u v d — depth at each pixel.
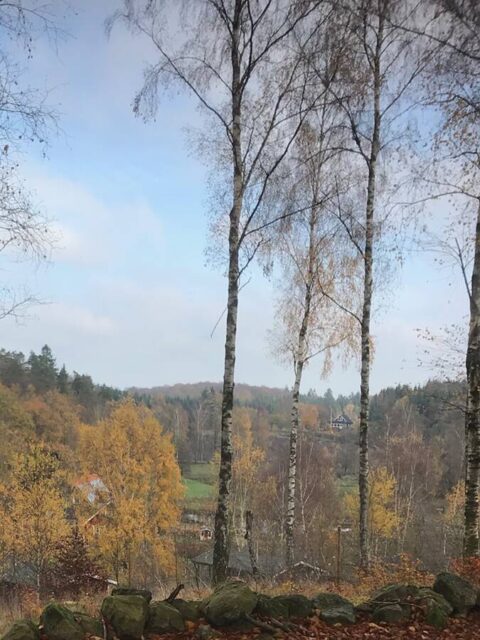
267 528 31.23
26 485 22.14
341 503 40.94
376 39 11.44
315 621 5.31
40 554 21.03
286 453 47.78
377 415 56.25
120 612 4.86
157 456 30.56
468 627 5.39
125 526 25.25
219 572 8.48
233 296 9.23
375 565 11.12
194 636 4.87
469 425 8.67
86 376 74.25
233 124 9.38
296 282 15.76
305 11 9.04
